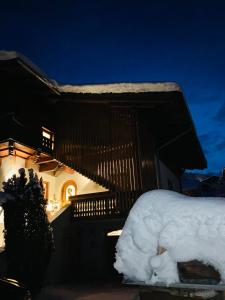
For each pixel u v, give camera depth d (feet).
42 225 26.61
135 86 39.65
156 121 46.57
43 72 43.75
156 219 8.45
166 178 51.80
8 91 45.65
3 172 43.06
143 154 40.47
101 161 42.34
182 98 36.65
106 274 36.70
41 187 28.55
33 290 24.56
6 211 26.30
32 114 47.44
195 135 48.60
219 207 7.89
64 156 46.68
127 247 8.64
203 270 7.66
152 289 8.41
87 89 44.21
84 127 46.19
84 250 38.99
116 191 39.42
